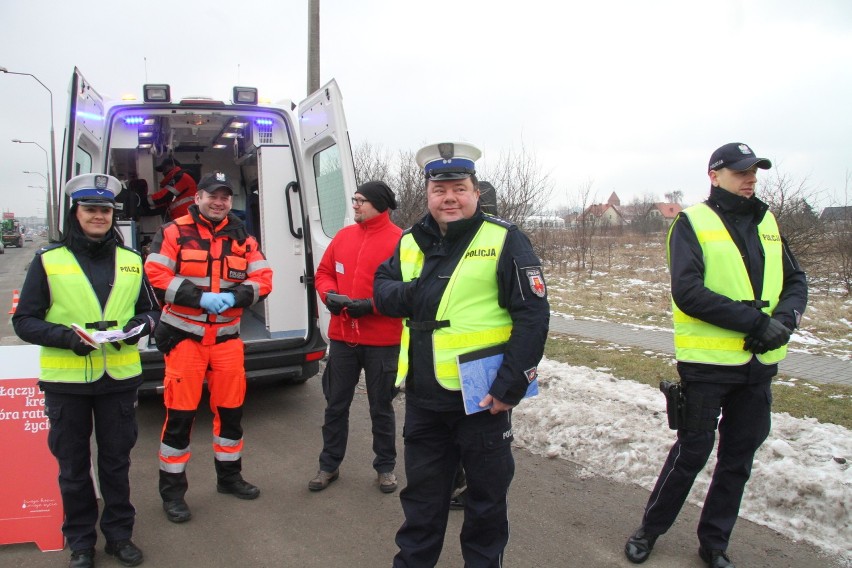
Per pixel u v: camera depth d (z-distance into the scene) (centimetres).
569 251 1777
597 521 335
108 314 285
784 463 349
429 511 251
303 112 528
